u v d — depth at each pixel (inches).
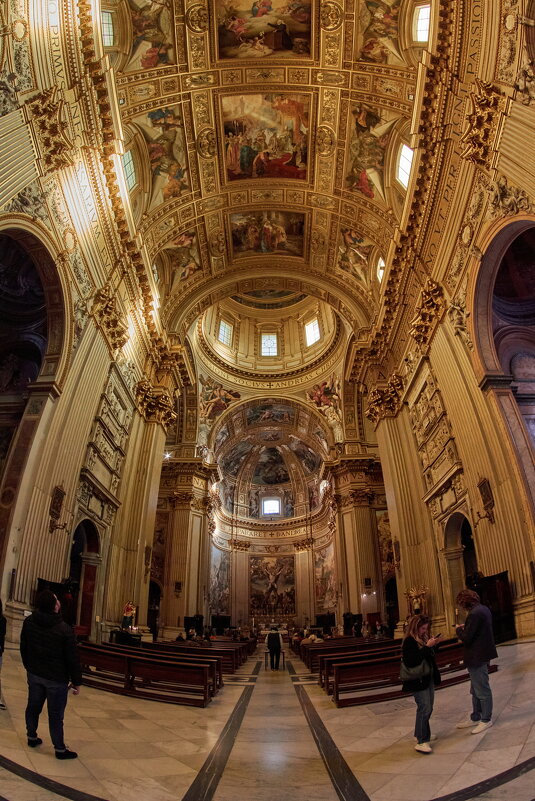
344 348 1273.4
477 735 183.2
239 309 1497.3
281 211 864.9
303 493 1770.4
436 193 585.6
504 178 450.9
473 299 526.6
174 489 1240.2
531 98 395.9
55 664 166.1
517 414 489.1
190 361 1256.8
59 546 505.7
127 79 600.1
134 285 712.4
